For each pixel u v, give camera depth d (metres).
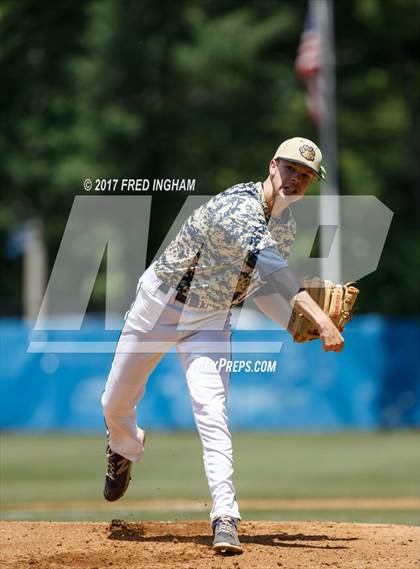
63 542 18.53
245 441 56.56
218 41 95.12
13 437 59.41
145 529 19.89
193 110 98.94
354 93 101.38
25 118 88.31
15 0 86.38
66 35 90.88
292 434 60.03
